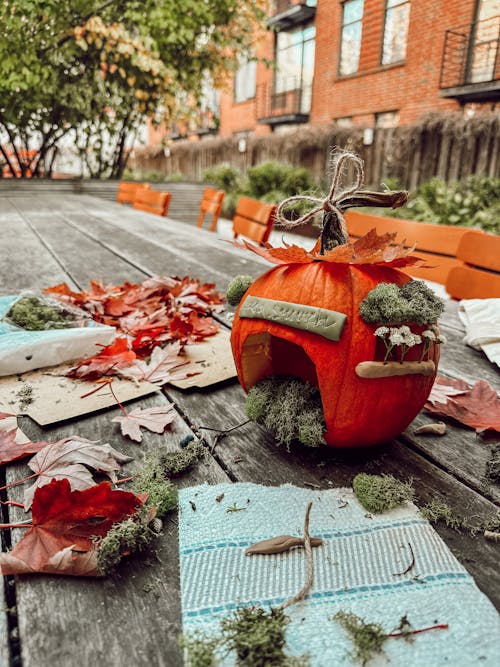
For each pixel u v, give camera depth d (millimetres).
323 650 581
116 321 1878
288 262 1003
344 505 850
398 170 9633
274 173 11008
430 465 990
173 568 717
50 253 3107
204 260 3000
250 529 788
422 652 579
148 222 4938
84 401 1242
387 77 11680
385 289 890
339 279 947
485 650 583
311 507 842
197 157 16234
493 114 8109
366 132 9930
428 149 9156
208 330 1748
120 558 714
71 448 988
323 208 978
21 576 697
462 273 2195
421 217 7984
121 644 596
